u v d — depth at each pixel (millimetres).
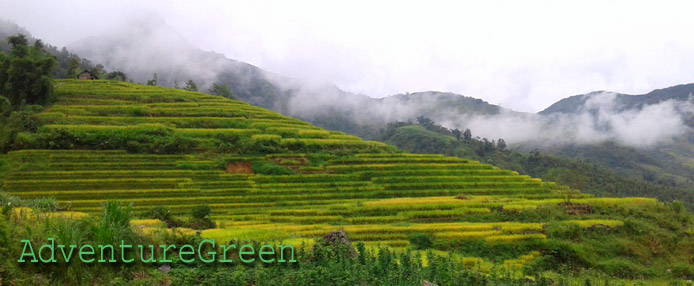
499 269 27531
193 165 66188
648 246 39375
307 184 64250
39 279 10648
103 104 84750
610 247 38719
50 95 81062
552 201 55844
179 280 11984
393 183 67062
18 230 11891
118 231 12914
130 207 14453
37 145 63219
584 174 132750
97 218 14227
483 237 40938
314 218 48781
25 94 76312
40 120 69688
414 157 79750
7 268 10320
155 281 11797
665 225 44531
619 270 34938
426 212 50188
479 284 16547
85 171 58844
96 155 63969
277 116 96688
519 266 35000
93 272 11539
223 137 77250
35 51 83750
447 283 15453
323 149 81125
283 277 13164
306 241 25406
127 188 57812
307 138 85875
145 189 57531
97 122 74688
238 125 85062
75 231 12094
